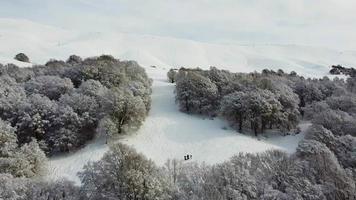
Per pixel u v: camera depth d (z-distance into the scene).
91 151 48.91
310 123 63.41
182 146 51.19
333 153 42.53
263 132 58.81
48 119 51.22
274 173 35.38
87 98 54.72
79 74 67.88
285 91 63.25
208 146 50.72
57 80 62.75
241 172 33.47
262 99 57.31
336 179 35.19
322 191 33.09
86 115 51.56
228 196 31.27
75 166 45.03
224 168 34.25
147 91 63.66
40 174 39.84
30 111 51.50
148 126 57.06
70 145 48.22
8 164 36.78
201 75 68.62
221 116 62.38
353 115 57.62
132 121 53.94
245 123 60.59
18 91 57.84
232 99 58.69
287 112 59.50
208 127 58.28
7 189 28.53
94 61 76.00
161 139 53.12
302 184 33.31
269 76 78.62
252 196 32.16
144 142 52.03
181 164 37.75
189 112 64.44
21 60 119.00
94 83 60.38
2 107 52.47
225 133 55.91
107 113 52.47
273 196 31.36
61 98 55.31
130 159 31.64
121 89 57.09
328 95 71.38
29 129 50.03
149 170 31.97
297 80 80.12
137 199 30.09
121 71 68.56
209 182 32.44
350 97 63.28
